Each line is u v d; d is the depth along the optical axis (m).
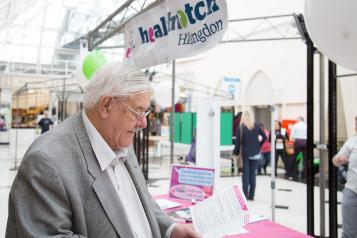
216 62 11.79
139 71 1.00
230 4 10.98
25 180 0.84
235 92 9.50
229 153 7.91
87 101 0.98
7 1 8.06
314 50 2.68
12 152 10.45
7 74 13.93
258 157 5.20
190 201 2.24
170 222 1.29
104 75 0.96
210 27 1.78
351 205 2.66
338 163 2.62
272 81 9.66
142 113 0.98
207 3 1.78
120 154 1.05
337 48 1.31
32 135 11.77
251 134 5.12
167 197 2.37
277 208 4.72
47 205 0.81
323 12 1.29
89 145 0.96
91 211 0.90
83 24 12.76
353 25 1.20
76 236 0.83
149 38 2.40
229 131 7.30
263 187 6.23
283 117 9.30
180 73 13.40
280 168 8.87
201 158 2.81
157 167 8.41
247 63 10.49
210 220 1.42
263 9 9.83
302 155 7.28
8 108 13.88
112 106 0.95
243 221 1.38
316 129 6.48
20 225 0.80
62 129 0.97
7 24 11.31
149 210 1.13
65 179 0.86
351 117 6.82
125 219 0.96
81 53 4.39
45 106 14.59
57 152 0.89
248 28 10.39
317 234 3.53
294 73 9.00
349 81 6.87
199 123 2.83
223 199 1.50
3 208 4.23
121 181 1.07
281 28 9.20
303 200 5.20
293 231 1.68
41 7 11.27
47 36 13.73
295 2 8.79
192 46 1.93
